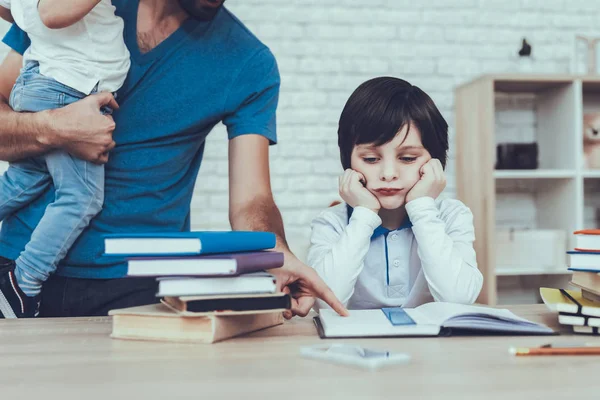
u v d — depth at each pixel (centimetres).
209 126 160
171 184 157
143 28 152
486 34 348
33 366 72
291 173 330
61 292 150
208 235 88
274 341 87
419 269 147
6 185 150
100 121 140
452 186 339
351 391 61
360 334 89
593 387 62
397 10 341
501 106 348
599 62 325
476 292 134
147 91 151
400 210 149
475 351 79
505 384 63
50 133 139
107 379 66
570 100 318
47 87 145
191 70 153
